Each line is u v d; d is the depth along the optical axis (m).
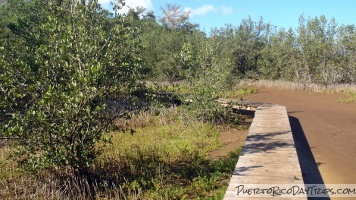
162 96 7.64
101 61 6.36
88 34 6.69
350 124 12.62
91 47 6.30
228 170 7.57
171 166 8.05
